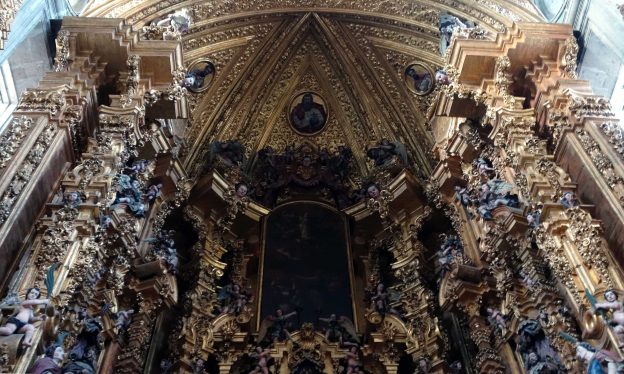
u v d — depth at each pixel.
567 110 11.20
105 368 10.66
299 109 18.89
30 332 7.68
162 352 12.99
